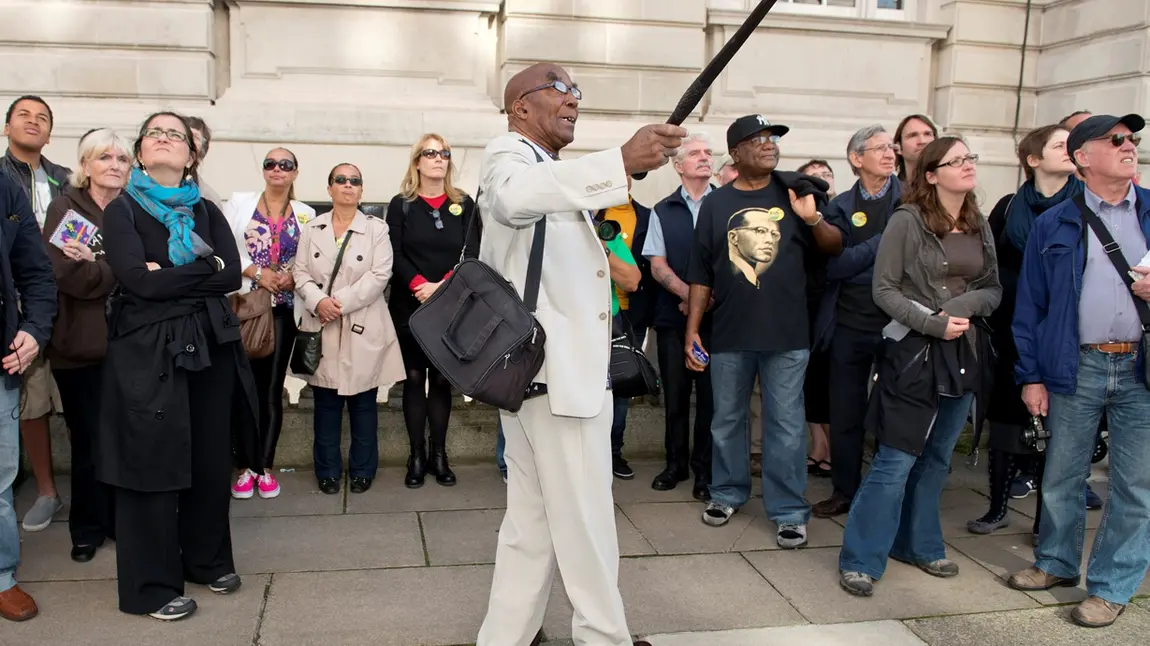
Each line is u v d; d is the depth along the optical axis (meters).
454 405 5.00
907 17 6.39
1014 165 6.23
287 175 4.41
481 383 2.31
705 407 4.48
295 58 5.35
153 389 2.94
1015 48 6.32
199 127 4.08
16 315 2.98
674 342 4.59
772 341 3.82
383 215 5.27
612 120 5.71
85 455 3.53
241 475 4.37
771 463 3.92
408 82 5.49
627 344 2.79
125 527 3.01
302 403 4.88
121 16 5.07
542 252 2.47
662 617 3.16
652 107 5.75
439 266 4.48
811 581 3.52
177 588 3.10
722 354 4.00
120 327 2.99
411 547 3.74
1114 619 3.17
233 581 3.27
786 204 3.90
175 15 5.11
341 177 4.32
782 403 3.87
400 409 4.95
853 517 3.46
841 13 6.22
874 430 3.45
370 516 4.12
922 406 3.32
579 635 2.56
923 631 3.10
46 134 4.00
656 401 5.29
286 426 4.84
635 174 2.35
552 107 2.54
